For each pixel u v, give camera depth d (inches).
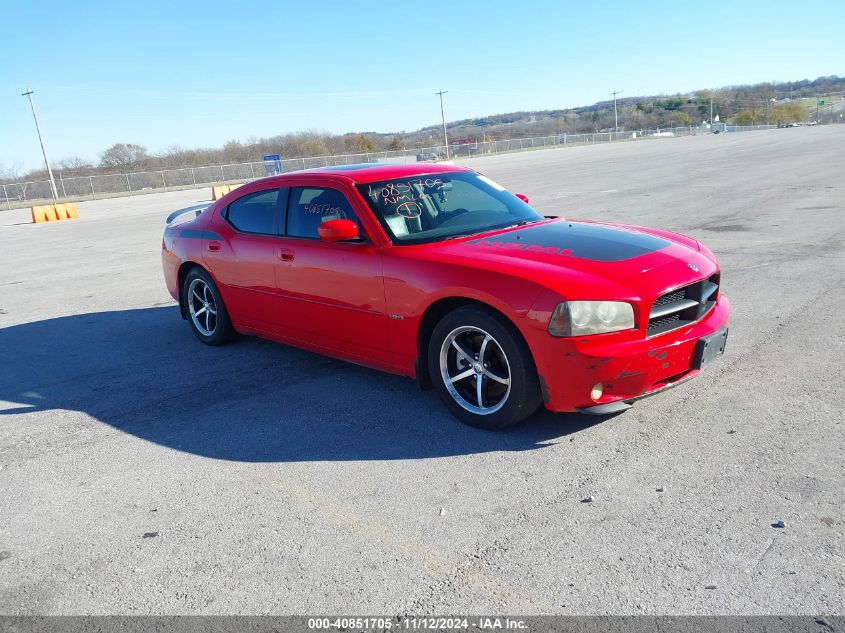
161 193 1804.9
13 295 357.7
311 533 115.3
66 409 183.6
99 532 121.0
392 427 155.3
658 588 94.7
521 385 138.2
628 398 134.7
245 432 159.0
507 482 127.3
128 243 565.0
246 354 221.3
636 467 128.7
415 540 111.0
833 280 255.6
